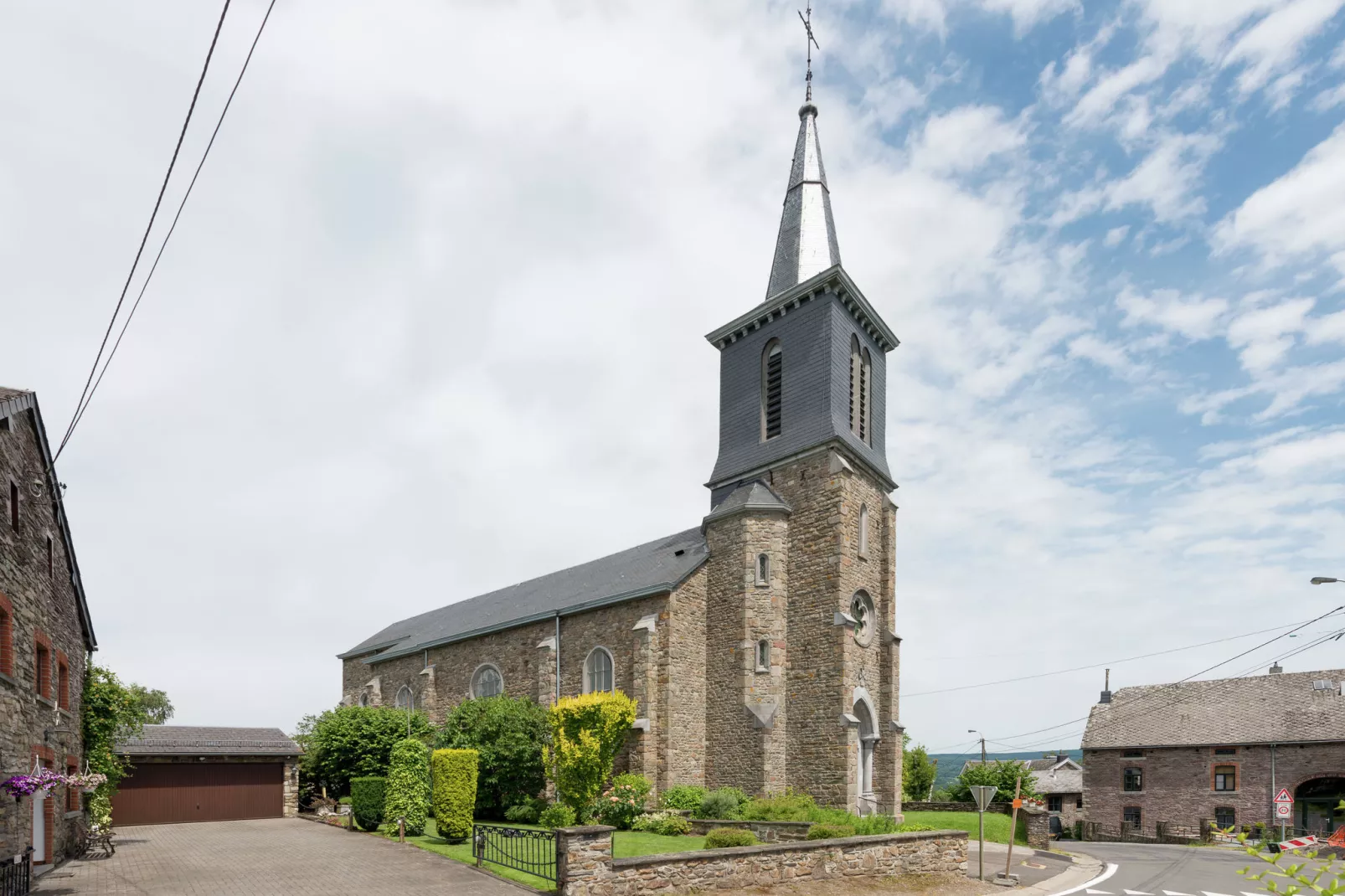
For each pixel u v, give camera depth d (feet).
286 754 115.44
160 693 127.24
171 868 64.49
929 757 190.70
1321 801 141.69
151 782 107.24
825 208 119.24
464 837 75.46
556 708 86.22
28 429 58.03
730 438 115.03
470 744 96.48
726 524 102.17
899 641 101.86
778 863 59.06
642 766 93.15
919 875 66.64
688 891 54.44
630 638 102.22
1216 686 164.55
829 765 90.38
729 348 118.21
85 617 79.30
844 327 106.42
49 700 63.77
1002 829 103.14
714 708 98.32
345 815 103.09
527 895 52.54
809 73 126.31
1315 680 153.48
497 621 128.57
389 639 175.73
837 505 96.48
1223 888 68.59
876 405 112.78
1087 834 163.43
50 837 66.18
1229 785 149.69
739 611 97.86
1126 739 162.61
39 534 61.67
